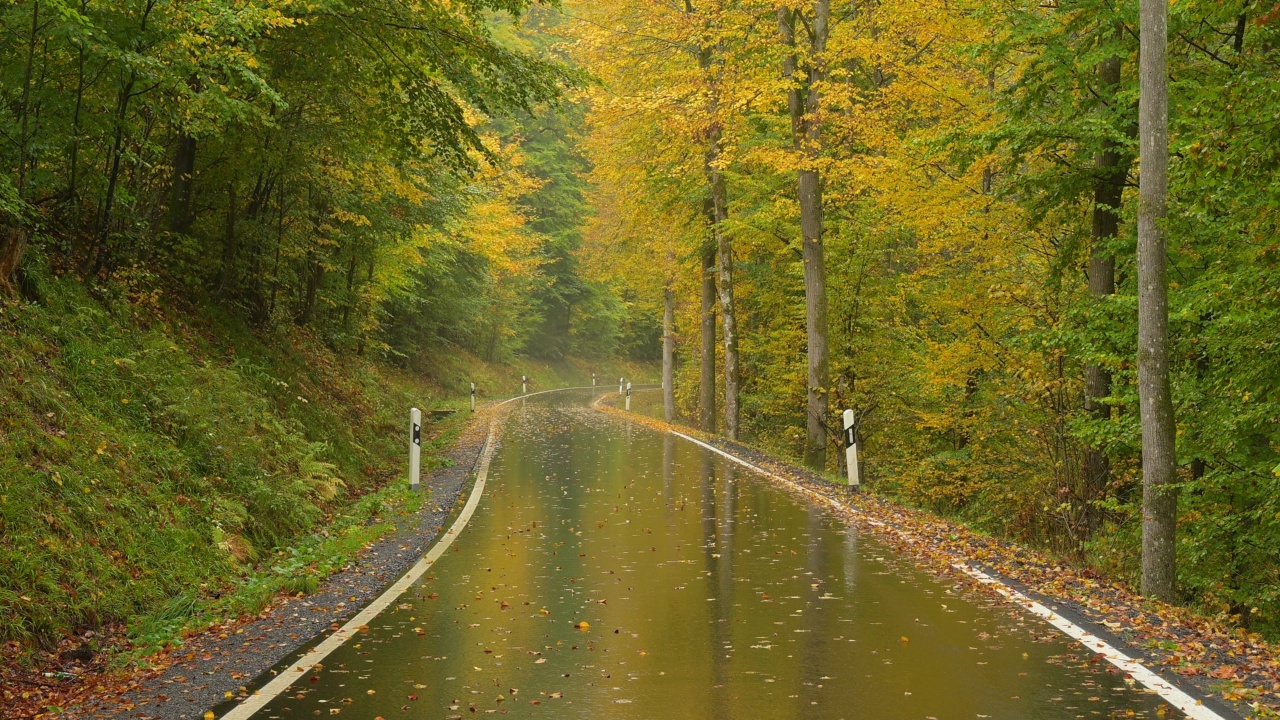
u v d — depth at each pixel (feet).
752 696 18.56
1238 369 37.70
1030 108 45.68
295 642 22.77
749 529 39.40
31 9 33.50
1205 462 43.32
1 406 27.27
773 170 80.69
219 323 52.90
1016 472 59.82
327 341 88.12
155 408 35.58
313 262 78.02
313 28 46.55
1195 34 41.93
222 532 30.86
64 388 31.73
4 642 20.34
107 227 41.86
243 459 37.78
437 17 46.68
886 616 24.97
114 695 18.89
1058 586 28.45
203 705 18.25
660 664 20.84
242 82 45.44
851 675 19.84
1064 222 50.19
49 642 21.38
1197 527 42.57
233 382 43.78
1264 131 29.07
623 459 68.13
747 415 109.60
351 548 33.99
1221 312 37.91
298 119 54.29
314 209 69.62
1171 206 37.29
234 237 59.82
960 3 50.14
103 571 24.64
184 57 36.99
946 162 55.01
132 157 40.42
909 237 78.74
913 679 19.49
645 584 29.22
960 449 67.15
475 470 61.21
